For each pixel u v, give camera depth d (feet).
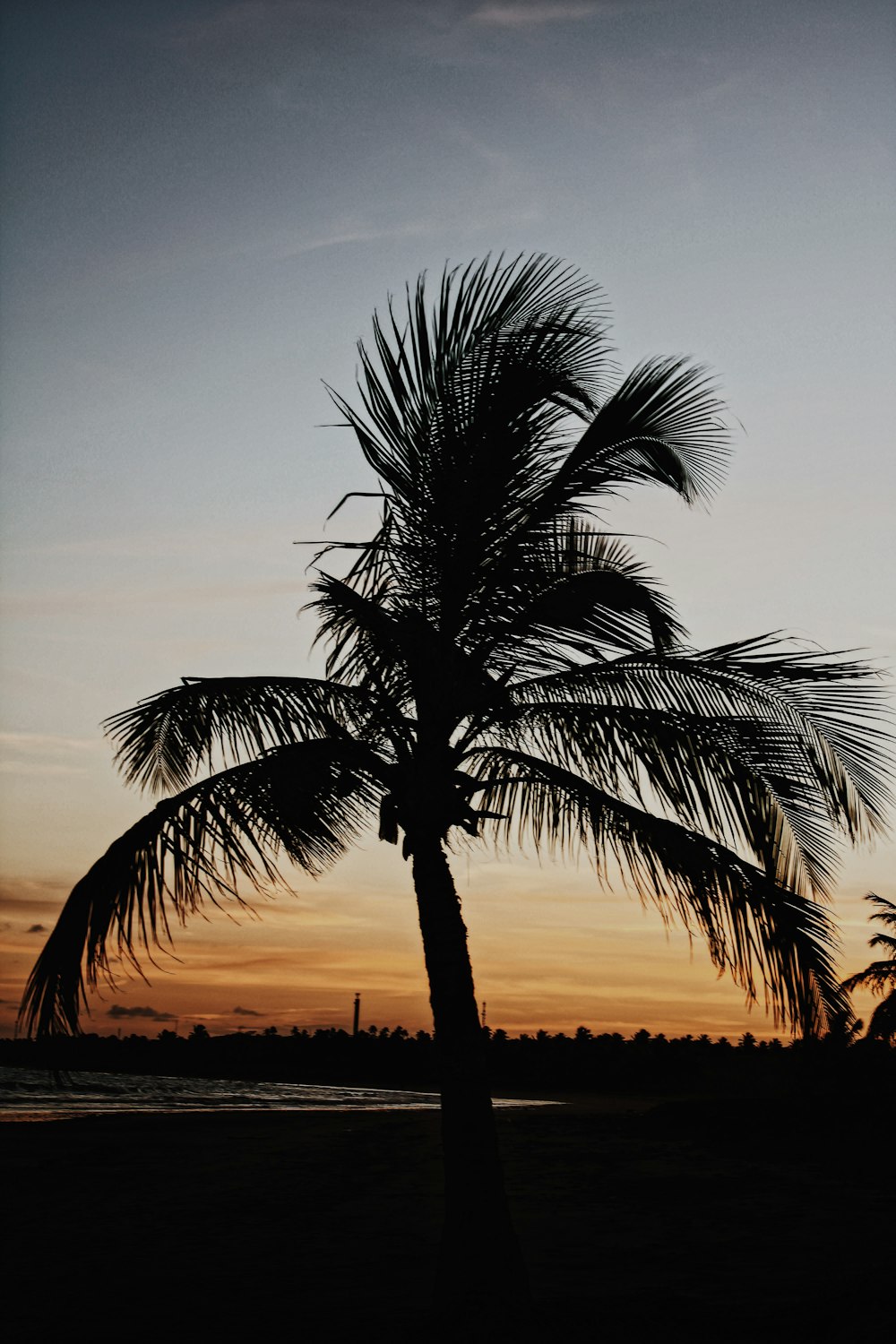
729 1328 19.98
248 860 21.07
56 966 20.08
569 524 25.88
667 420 22.52
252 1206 39.96
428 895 21.66
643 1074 305.94
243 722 21.77
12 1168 52.90
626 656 22.26
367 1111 139.74
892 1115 60.29
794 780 20.89
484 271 21.97
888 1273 24.03
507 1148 62.23
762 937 20.79
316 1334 20.76
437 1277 19.81
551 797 23.06
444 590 22.36
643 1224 34.76
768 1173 49.19
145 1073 387.34
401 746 22.62
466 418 21.66
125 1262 29.07
